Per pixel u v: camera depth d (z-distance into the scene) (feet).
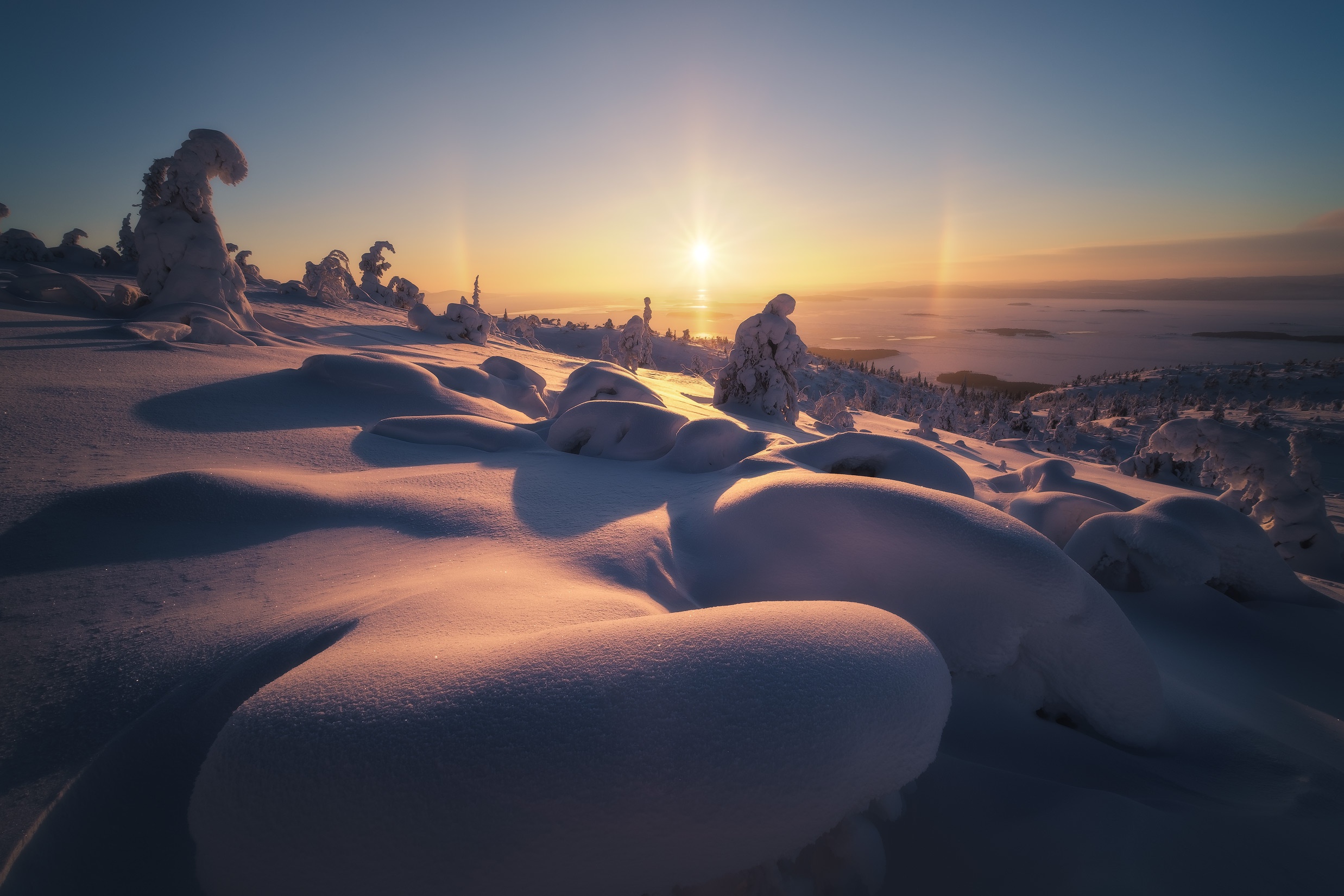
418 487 11.22
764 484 9.18
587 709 3.92
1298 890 4.51
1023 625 6.65
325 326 47.16
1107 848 4.83
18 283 30.01
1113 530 12.37
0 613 6.22
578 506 10.72
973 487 13.41
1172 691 8.05
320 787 3.64
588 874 3.64
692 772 3.80
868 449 13.58
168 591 6.86
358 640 5.44
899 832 5.10
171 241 31.58
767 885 4.20
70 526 8.08
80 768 4.45
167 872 4.04
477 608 6.09
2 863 3.78
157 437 12.91
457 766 3.67
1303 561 20.74
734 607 5.17
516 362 29.19
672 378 82.94
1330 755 7.09
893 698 4.36
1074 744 6.51
